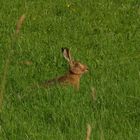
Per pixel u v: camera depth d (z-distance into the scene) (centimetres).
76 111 1510
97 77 1759
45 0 2605
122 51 2050
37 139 1379
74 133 1406
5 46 2081
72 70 1669
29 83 1722
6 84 1705
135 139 1388
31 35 2212
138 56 1992
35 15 2441
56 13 2472
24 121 1477
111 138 1380
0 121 1480
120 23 2352
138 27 2311
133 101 1588
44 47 2083
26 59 1955
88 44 2133
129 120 1490
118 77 1758
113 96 1600
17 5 2553
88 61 1930
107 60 1945
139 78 1758
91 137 1370
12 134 1402
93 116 1480
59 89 1627
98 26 2319
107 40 2161
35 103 1572
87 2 2559
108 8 2497
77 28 2305
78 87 1666
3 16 2430
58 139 1377
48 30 2284
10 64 1889
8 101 1577
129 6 2509
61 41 2166
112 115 1499
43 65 1897
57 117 1487
